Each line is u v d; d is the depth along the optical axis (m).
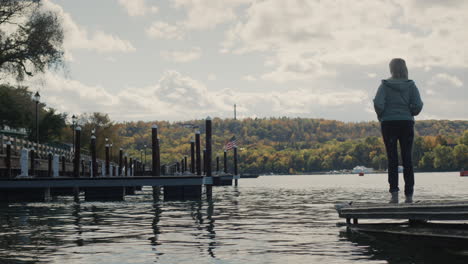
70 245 9.51
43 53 39.38
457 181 78.88
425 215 9.17
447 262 7.35
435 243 9.06
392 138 10.55
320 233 10.91
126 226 12.89
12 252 8.72
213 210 18.55
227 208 19.59
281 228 12.05
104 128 110.75
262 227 12.32
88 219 15.19
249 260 7.83
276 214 16.41
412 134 10.57
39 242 9.95
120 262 7.72
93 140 39.31
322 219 14.36
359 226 11.19
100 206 21.88
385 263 7.38
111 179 26.89
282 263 7.54
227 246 9.24
